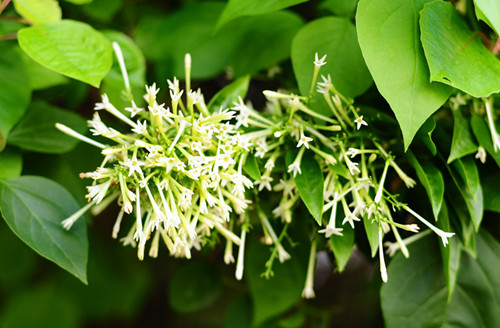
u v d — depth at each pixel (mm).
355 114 476
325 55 478
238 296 574
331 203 473
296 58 499
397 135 492
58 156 538
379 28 466
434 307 508
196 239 489
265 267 532
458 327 507
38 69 532
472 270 513
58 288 664
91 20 579
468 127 491
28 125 514
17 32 508
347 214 471
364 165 479
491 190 500
